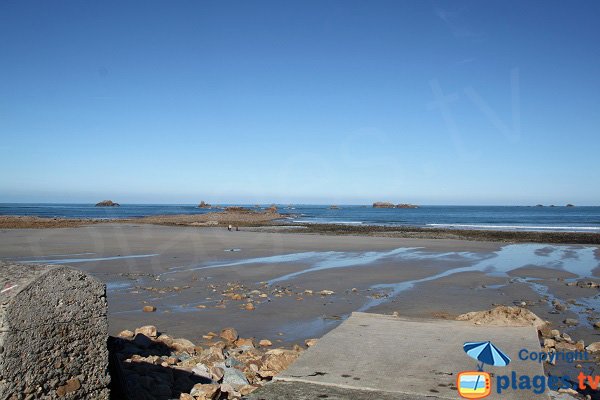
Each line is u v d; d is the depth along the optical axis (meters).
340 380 5.05
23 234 33.56
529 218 93.44
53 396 4.22
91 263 18.58
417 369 5.36
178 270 17.08
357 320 7.79
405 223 69.69
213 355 6.95
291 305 11.38
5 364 3.94
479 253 24.12
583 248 27.33
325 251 24.41
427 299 12.23
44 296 4.21
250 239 31.88
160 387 5.44
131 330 8.95
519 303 11.80
